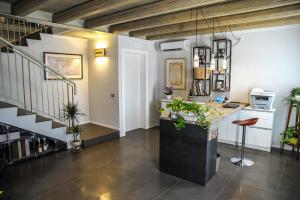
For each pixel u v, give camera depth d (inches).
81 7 130.9
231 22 148.2
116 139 198.2
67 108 168.9
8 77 171.2
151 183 120.0
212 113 132.2
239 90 191.5
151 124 242.7
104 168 138.3
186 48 214.4
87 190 112.4
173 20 145.3
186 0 113.9
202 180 117.5
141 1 124.8
